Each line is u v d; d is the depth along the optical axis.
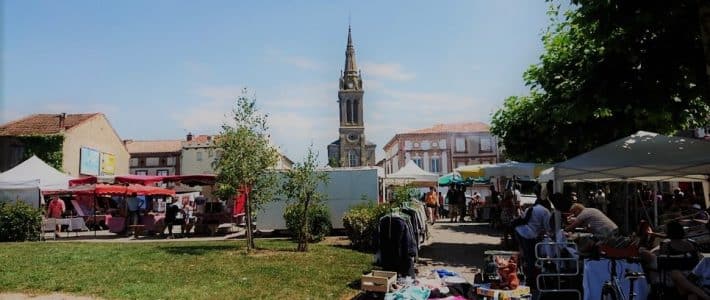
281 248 14.71
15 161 39.38
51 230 20.39
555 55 14.23
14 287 9.12
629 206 18.36
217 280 9.70
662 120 12.65
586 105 11.55
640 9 9.37
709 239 9.75
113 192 20.62
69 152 40.78
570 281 8.16
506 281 7.84
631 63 10.72
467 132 71.75
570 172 10.60
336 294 8.54
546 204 10.05
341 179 19.20
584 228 9.75
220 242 17.20
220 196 14.55
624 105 11.09
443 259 12.79
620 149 10.47
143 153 75.12
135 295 8.41
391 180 23.69
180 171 73.06
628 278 6.66
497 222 22.09
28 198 21.00
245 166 13.98
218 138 14.34
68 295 8.55
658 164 9.77
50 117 43.88
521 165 17.73
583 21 10.28
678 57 10.25
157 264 11.71
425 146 72.19
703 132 19.27
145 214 21.98
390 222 9.45
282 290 8.81
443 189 38.16
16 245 16.42
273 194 14.77
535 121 17.30
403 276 9.24
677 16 9.22
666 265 6.78
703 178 12.09
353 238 14.80
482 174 17.77
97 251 14.30
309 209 15.75
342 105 110.56
